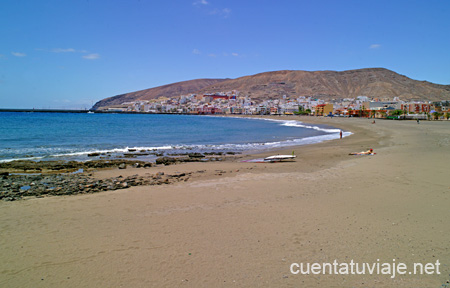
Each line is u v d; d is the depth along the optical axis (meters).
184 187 13.44
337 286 5.42
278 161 21.98
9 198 11.75
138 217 9.20
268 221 8.64
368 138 41.28
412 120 120.31
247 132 62.28
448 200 10.09
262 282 5.55
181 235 7.71
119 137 46.66
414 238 7.25
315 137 48.41
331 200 10.63
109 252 6.79
